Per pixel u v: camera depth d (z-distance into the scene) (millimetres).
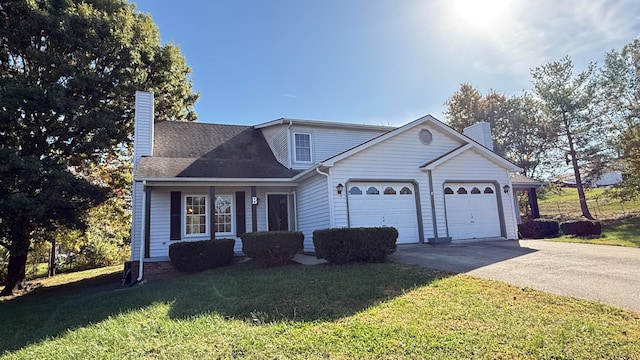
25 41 13453
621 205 25766
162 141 15062
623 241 12664
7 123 12328
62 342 5250
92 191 13055
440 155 14008
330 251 9695
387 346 4230
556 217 23391
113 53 14961
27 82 13070
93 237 20688
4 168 11211
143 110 13953
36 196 11773
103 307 7387
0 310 9031
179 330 5203
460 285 6809
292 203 15031
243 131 17641
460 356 3914
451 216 13727
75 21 13617
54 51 13602
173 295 7734
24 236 12680
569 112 24688
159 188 12938
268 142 17078
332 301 6219
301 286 7379
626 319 4777
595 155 24000
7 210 10852
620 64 23594
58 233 15547
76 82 13273
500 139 34031
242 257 12727
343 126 16344
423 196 13406
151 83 16375
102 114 14203
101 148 14430
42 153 14234
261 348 4367
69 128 14188
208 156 14812
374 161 12859
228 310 6086
